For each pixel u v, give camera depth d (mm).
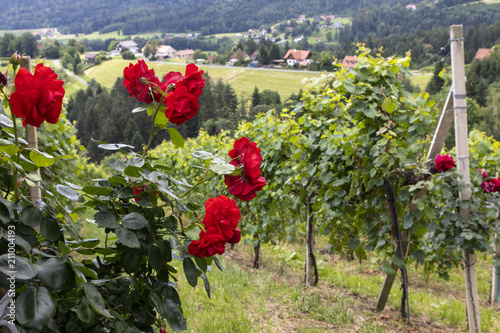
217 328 3865
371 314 4895
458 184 4066
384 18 138875
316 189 5484
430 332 4453
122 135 53062
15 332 1006
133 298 1486
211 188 8766
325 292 5605
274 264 7477
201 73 1526
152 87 1644
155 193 1547
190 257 1458
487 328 4691
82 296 1316
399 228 4730
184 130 53469
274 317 4496
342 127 5184
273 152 6527
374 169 4359
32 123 1230
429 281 7137
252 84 86562
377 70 4316
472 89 42156
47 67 1261
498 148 6664
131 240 1315
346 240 5031
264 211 6902
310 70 93625
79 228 4129
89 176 12164
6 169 1313
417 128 4305
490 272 7758
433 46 66938
